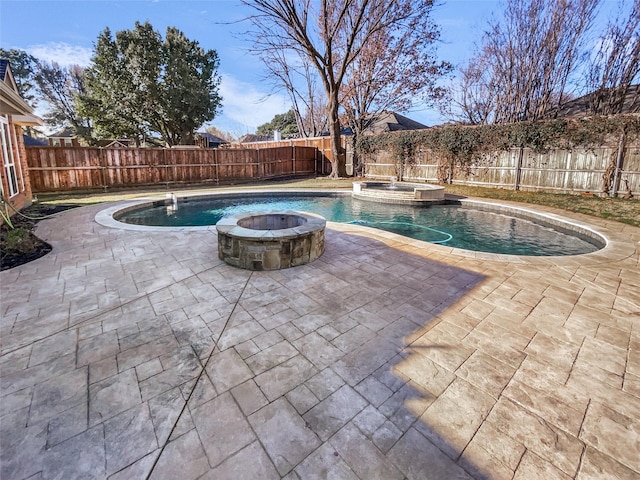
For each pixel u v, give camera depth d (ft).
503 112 62.44
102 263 15.05
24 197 30.09
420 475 5.22
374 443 5.80
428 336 9.23
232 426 6.14
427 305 11.14
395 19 47.83
